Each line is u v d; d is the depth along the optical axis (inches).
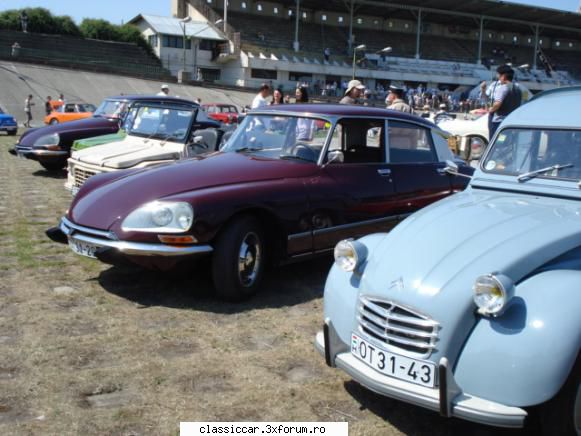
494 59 2417.6
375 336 125.4
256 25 2143.2
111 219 191.8
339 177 222.7
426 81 2133.4
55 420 126.3
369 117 237.5
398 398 119.3
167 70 1943.9
